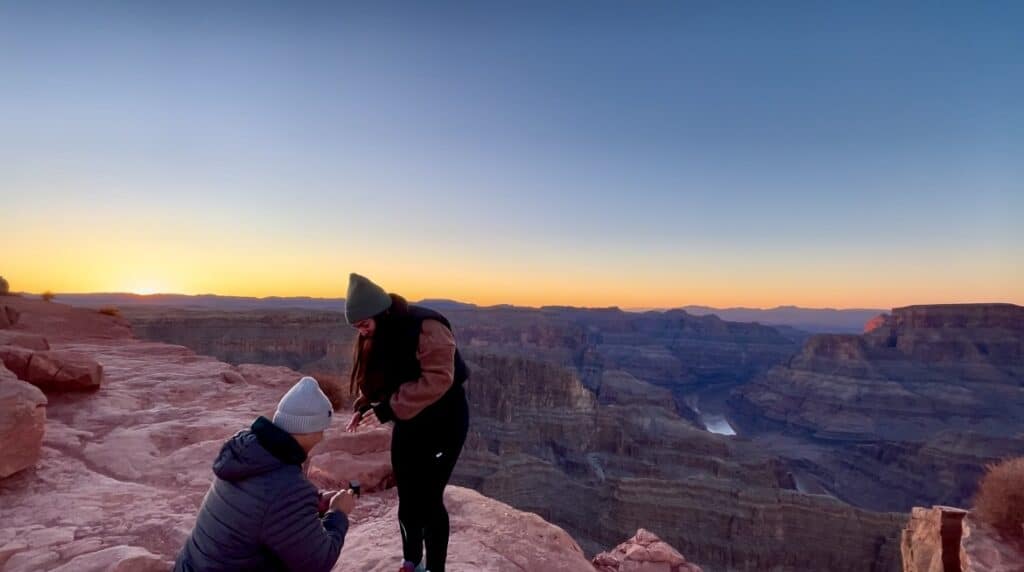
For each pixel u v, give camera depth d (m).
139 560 3.90
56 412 8.22
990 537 11.30
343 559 4.02
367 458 6.15
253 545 2.61
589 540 68.62
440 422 3.26
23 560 4.01
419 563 3.44
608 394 169.12
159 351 16.48
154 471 6.23
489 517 4.80
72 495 5.28
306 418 2.74
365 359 3.24
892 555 61.91
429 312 3.25
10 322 19.09
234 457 2.65
